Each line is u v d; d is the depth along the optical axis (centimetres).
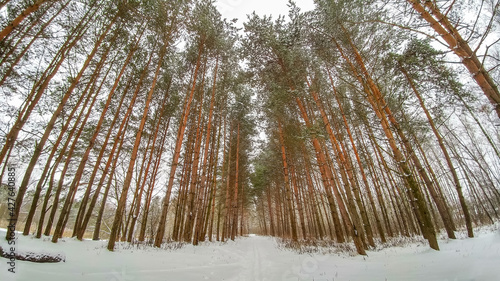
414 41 771
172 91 1391
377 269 530
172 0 930
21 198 649
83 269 496
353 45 808
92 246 773
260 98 1284
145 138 1402
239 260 842
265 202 3875
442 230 1526
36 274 411
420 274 438
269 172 2180
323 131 970
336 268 592
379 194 1520
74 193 1007
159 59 1023
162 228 934
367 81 754
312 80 980
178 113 1540
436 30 397
